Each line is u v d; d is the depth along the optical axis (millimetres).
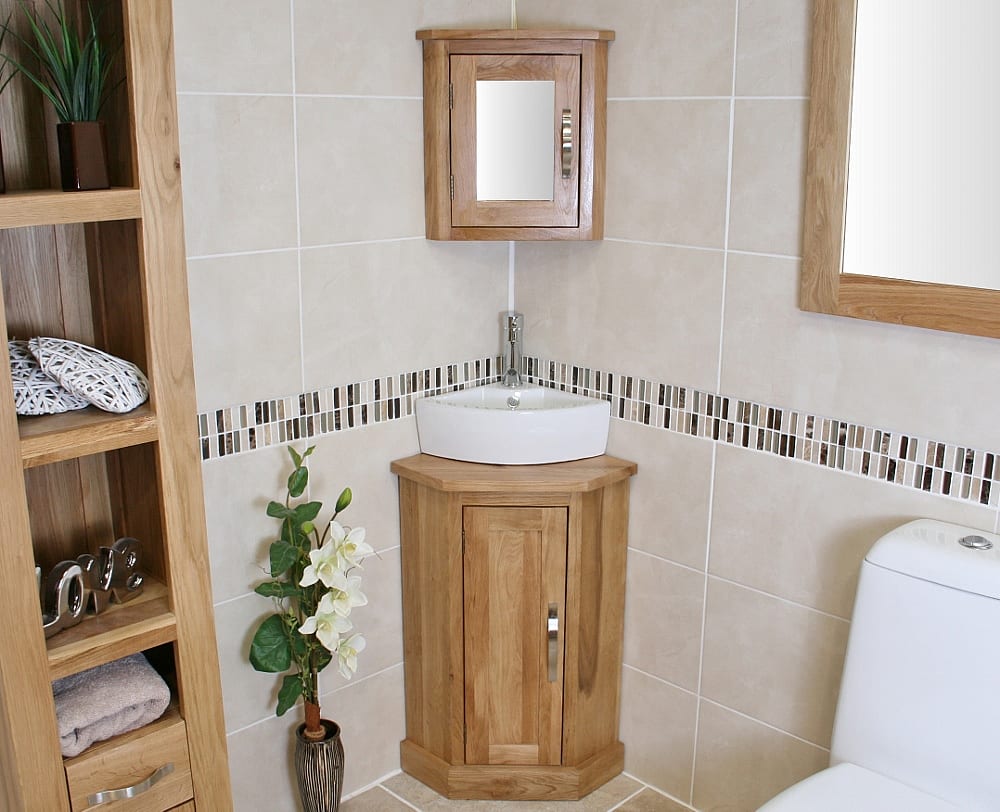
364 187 2029
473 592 2148
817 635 1947
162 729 1663
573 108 2037
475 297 2289
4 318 1387
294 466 2035
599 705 2281
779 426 1928
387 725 2340
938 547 1614
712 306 1983
